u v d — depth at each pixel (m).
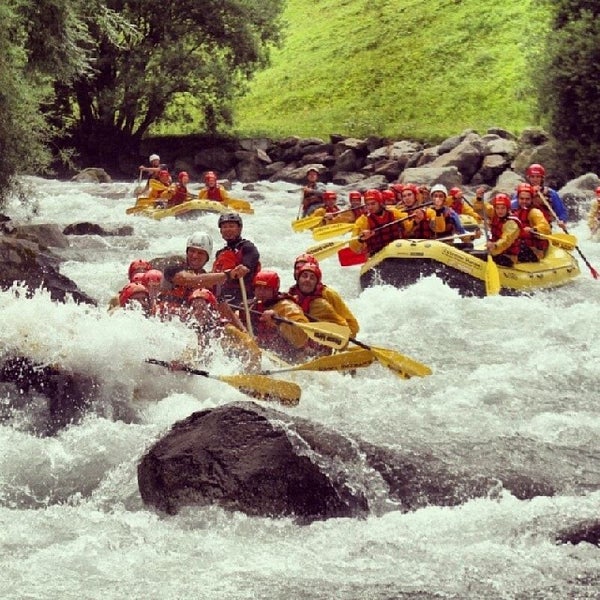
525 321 18.47
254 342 13.97
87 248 25.81
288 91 61.59
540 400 13.87
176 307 14.23
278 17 56.12
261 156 50.94
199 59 52.28
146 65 52.47
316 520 9.89
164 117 54.28
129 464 11.12
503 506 10.13
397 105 55.66
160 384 13.20
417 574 8.65
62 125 53.09
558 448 11.75
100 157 53.41
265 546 9.27
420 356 16.25
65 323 13.26
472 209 26.67
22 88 27.58
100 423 12.37
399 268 21.03
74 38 31.69
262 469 9.91
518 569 8.74
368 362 14.13
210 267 21.62
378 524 9.78
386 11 65.06
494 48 56.78
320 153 49.88
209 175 34.78
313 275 14.91
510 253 21.89
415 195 24.08
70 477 11.02
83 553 9.09
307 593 8.27
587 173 37.78
